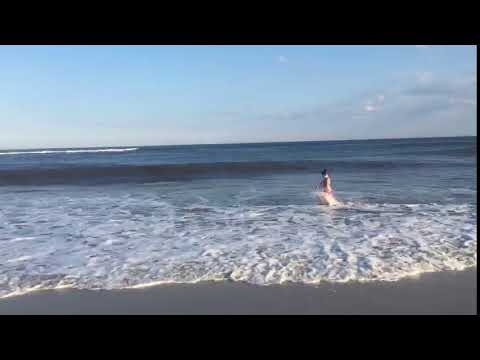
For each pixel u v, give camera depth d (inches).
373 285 224.7
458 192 568.7
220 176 888.9
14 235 350.3
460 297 208.7
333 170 961.5
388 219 396.5
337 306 201.0
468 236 323.3
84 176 921.5
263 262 265.4
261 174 918.4
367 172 892.6
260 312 196.5
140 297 214.4
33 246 313.7
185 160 1515.7
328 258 271.6
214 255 282.7
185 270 252.2
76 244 318.7
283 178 815.7
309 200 525.7
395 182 695.1
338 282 229.6
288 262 264.7
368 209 451.2
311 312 195.6
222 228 369.4
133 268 257.6
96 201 540.1
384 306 200.1
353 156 1588.3
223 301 208.5
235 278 237.8
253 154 2039.9
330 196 496.1
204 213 443.8
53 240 332.2
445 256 271.1
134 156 2060.8
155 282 233.5
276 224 382.9
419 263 258.1
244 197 558.9
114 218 422.0
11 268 259.9
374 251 286.5
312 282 230.1
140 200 546.3
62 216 435.2
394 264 256.7
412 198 523.2
